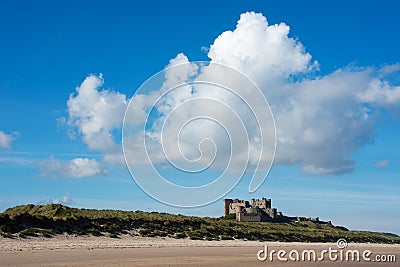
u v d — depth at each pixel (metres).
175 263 37.97
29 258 37.91
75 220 57.69
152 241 57.47
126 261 38.12
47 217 55.75
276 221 108.50
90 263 36.06
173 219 68.25
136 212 71.50
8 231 49.56
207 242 60.47
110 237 56.41
